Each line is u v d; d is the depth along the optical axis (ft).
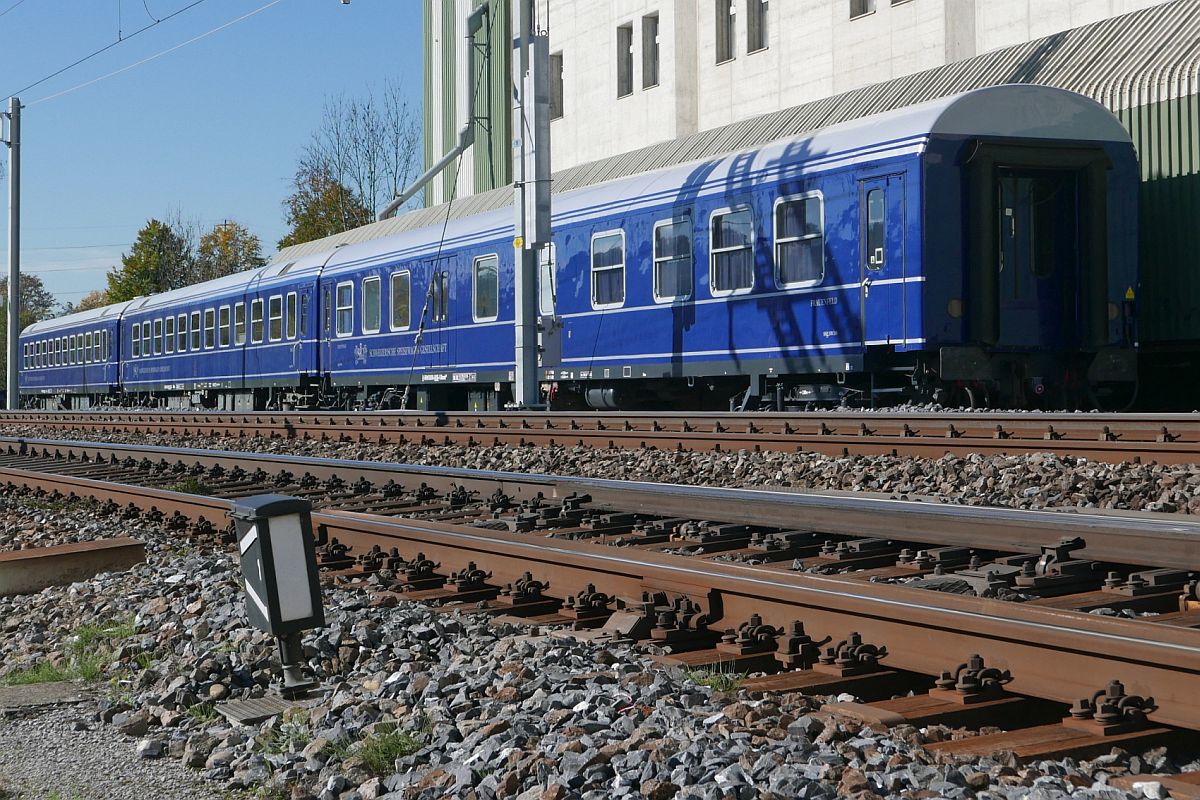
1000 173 47.37
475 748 13.17
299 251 140.67
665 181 57.31
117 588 24.89
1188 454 32.30
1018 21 80.48
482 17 126.72
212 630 19.86
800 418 44.04
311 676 17.22
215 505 32.86
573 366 62.85
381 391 83.20
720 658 16.80
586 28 122.21
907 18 87.97
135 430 82.64
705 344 54.44
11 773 14.03
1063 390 48.96
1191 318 54.03
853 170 47.21
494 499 32.73
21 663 20.58
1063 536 20.45
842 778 11.36
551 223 63.21
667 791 11.25
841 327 47.75
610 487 30.68
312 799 12.60
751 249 51.93
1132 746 12.71
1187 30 57.67
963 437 38.81
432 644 18.38
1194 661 12.58
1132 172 48.83
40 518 38.52
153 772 14.07
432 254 73.26
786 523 25.77
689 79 110.52
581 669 16.20
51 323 160.56
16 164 127.03
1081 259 48.34
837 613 16.58
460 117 132.36
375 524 26.61
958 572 20.47
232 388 101.91
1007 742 12.80
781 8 99.81
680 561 19.36
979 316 45.42
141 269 282.97
